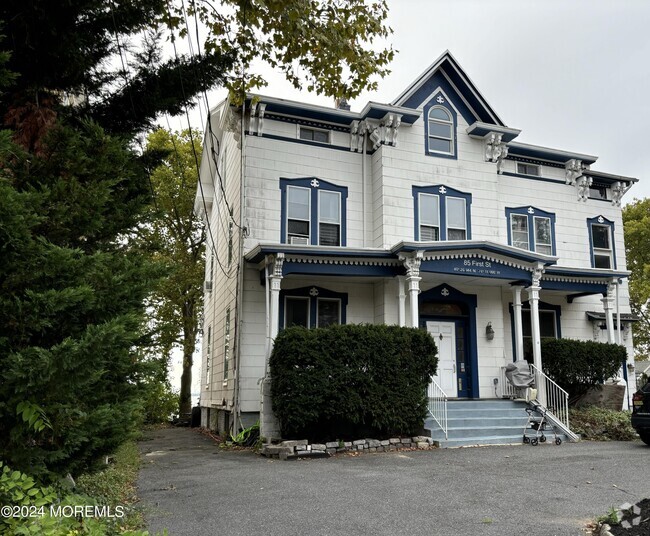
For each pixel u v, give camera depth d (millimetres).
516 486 7992
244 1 8594
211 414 20094
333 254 14367
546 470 9281
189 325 27156
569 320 19094
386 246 16109
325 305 16281
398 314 15898
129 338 5105
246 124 16188
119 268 5816
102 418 5156
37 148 5789
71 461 5168
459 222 17297
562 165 19984
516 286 16641
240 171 16141
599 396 16578
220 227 20594
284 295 15789
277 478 8930
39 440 5016
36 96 6133
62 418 4949
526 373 15625
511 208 18875
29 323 4531
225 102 16953
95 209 5668
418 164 17062
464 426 13766
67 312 4832
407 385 12867
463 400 15398
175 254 26500
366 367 12641
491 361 17000
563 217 19641
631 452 11406
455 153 17656
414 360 13117
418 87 17219
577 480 8383
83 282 4941
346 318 16203
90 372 4535
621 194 20766
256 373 15023
